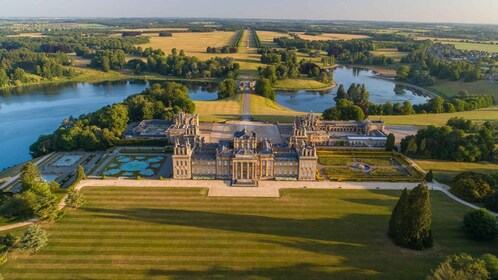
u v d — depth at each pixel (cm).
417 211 12812
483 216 13650
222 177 18988
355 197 17225
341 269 12219
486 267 10975
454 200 17000
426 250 13200
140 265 12312
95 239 13650
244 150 18412
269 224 14788
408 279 11800
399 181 19000
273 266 12344
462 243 13600
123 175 19412
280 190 17800
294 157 18875
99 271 12025
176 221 14912
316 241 13725
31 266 12212
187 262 12481
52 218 14538
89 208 15825
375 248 13338
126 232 14112
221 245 13400
